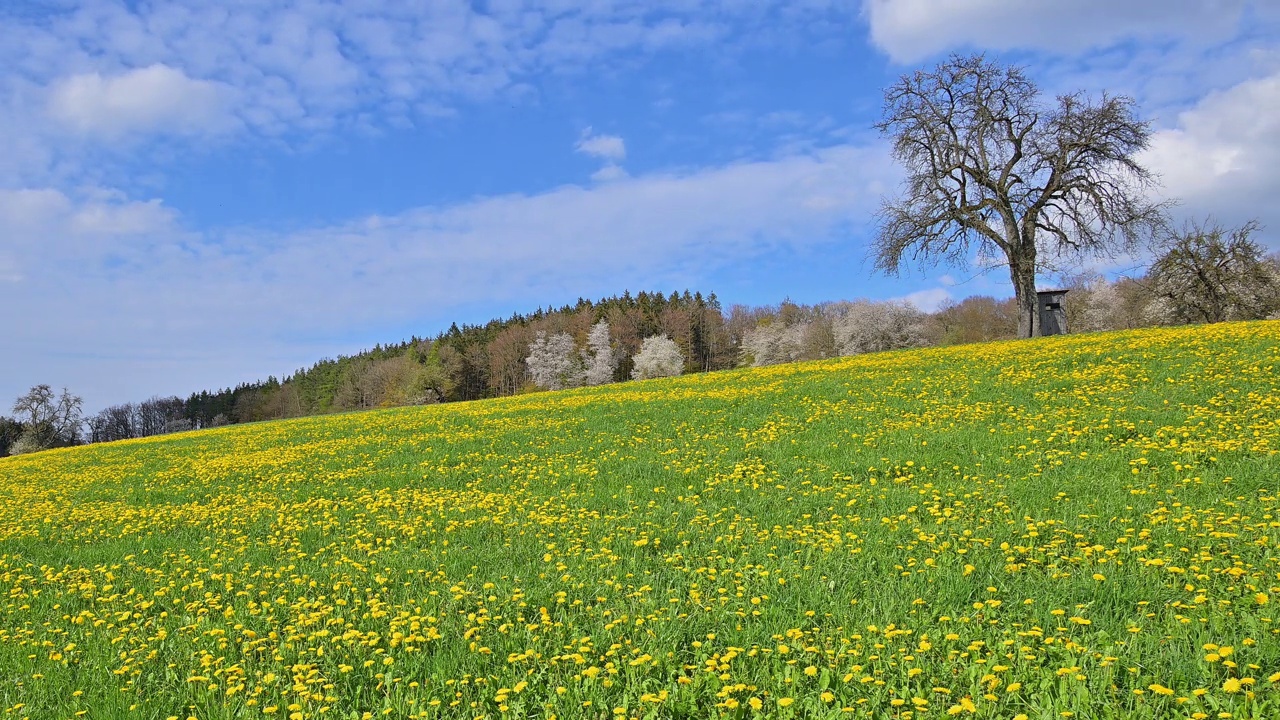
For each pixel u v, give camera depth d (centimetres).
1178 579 645
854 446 1495
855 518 983
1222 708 440
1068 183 3853
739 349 11219
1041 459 1217
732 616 669
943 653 556
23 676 654
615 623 657
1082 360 2197
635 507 1203
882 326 7900
